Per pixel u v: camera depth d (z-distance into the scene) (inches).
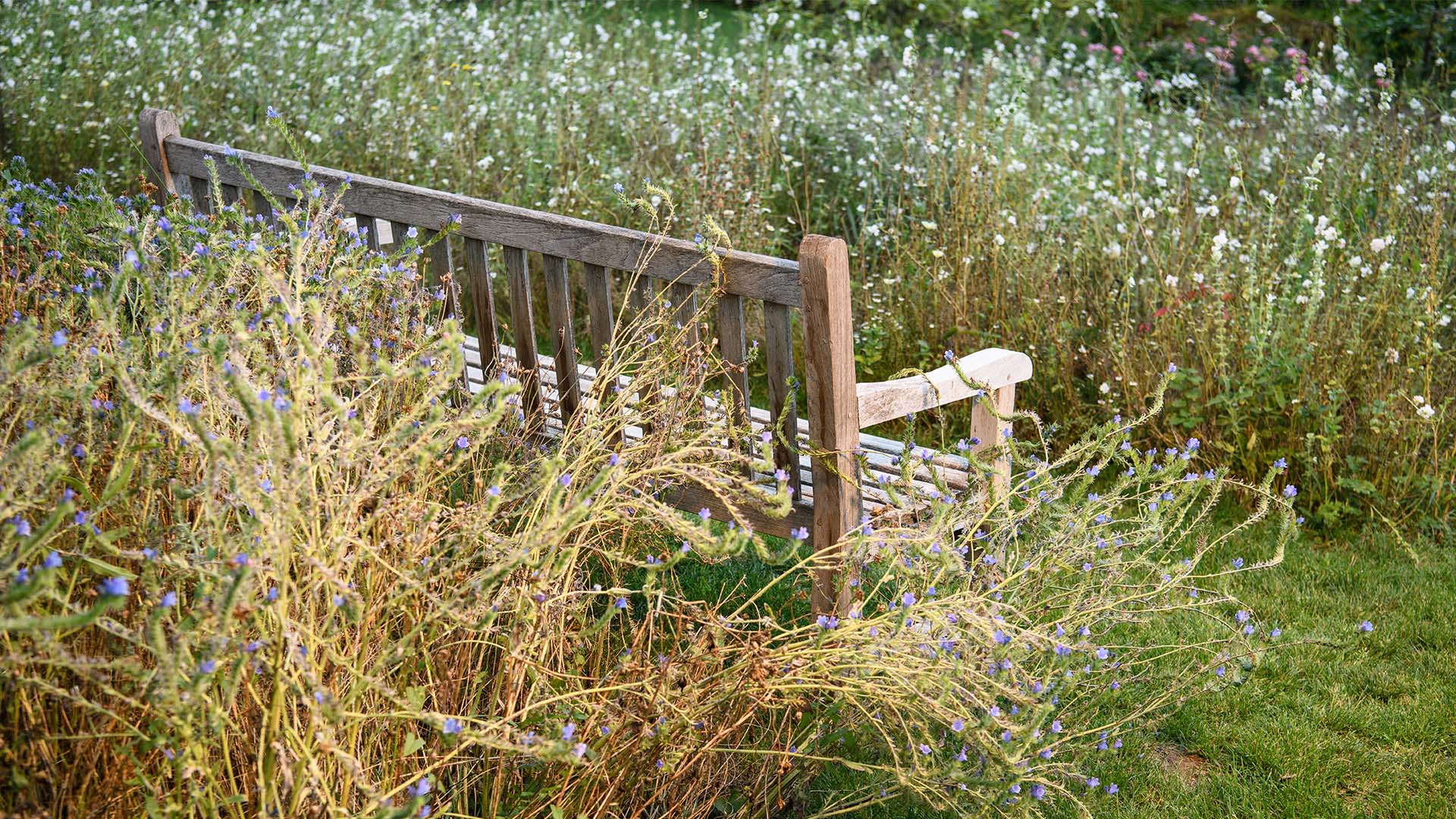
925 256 219.8
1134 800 115.8
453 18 343.3
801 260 103.8
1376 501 170.6
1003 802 96.3
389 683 87.4
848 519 112.2
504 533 102.4
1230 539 167.3
